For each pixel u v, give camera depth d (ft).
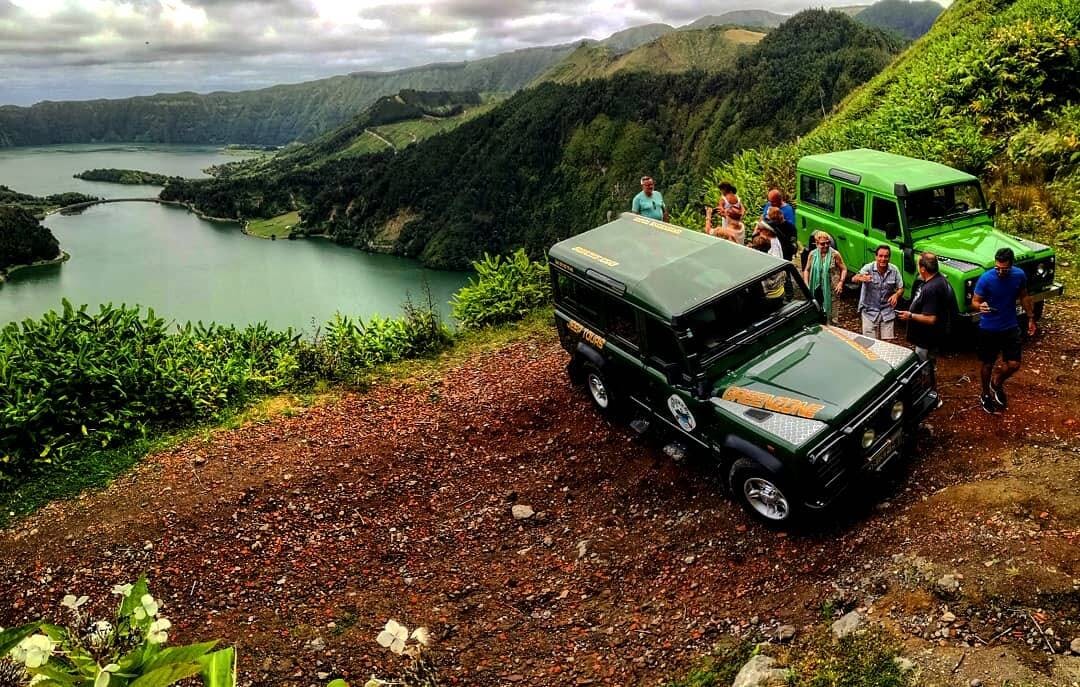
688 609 18.12
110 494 26.23
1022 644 13.42
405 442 28.84
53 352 32.32
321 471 26.94
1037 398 23.24
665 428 24.03
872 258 32.24
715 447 21.44
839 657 14.34
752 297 22.49
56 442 28.78
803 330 23.38
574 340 27.61
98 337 34.91
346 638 18.63
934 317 23.39
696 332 21.27
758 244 30.71
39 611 20.72
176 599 20.79
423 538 23.00
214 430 30.96
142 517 24.48
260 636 18.97
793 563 18.69
